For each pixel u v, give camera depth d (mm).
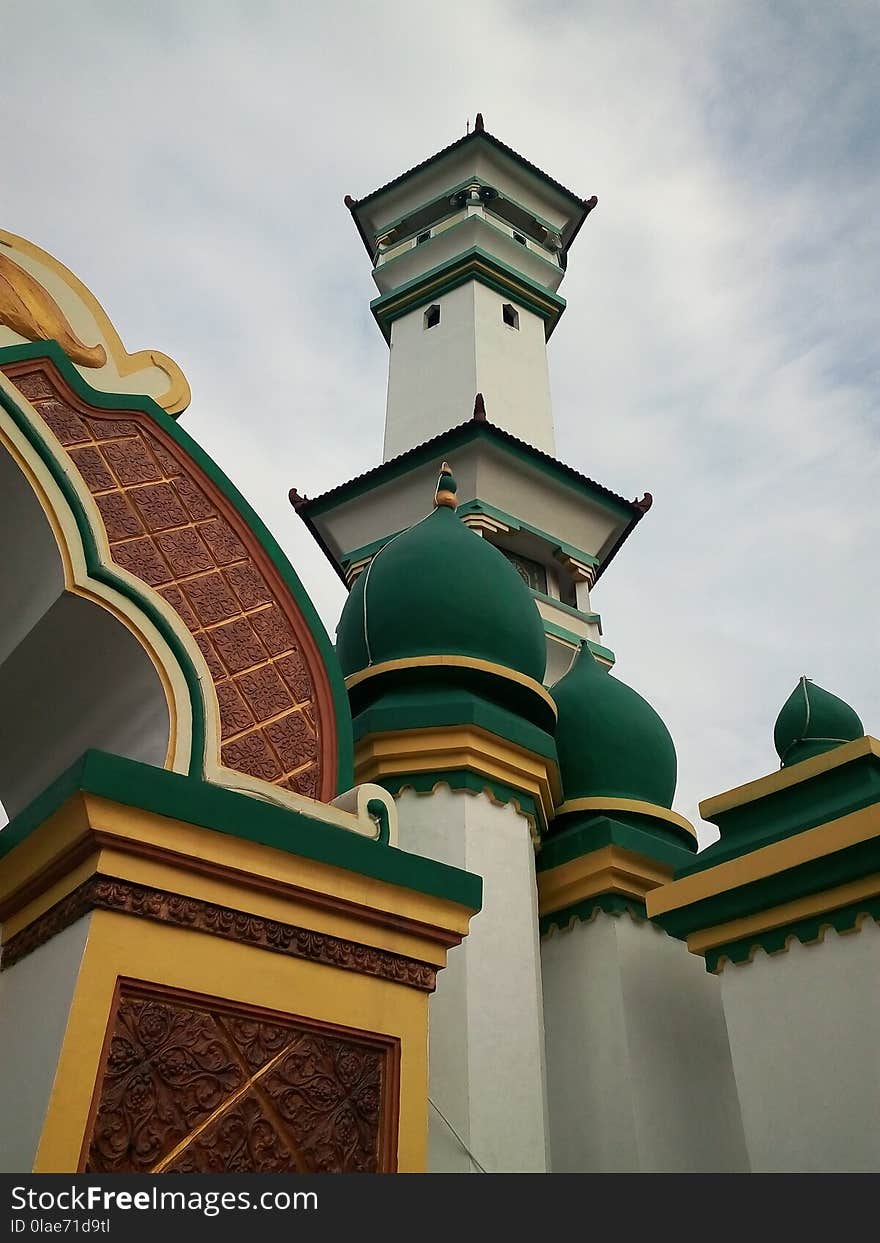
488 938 5895
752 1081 5020
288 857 3557
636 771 8172
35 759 4836
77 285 4883
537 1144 5352
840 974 4934
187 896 3320
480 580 7504
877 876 4930
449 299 14961
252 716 4238
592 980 6848
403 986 3736
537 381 14430
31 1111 2898
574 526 12703
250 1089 3223
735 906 5363
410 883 3822
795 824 5438
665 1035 6691
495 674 6988
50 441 4254
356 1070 3500
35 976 3285
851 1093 4664
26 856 3504
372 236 17375
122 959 3115
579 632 11859
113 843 3209
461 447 11922
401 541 7867
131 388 4809
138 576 4266
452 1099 5234
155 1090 3027
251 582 4637
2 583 4328
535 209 17000
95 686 4328
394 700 6898
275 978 3410
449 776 6477
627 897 7137
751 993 5223
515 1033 5641
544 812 7039
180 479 4703
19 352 4406
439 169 16625
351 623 7691
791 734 7059
